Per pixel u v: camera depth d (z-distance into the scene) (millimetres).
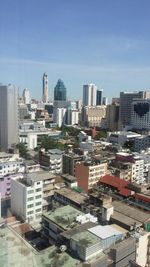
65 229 36469
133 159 78812
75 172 71688
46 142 117312
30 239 42125
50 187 55750
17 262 27766
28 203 51281
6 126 98250
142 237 36906
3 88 92500
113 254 32375
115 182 59344
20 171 67438
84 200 48375
